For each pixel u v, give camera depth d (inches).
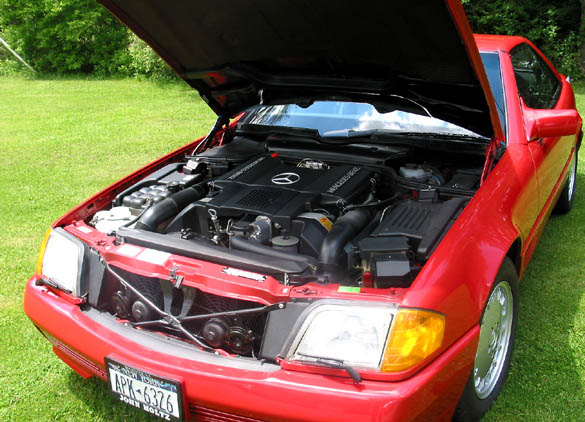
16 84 528.4
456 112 124.1
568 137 162.6
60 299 103.7
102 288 101.3
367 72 121.8
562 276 150.0
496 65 141.8
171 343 91.7
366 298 82.1
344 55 117.0
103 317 99.7
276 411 80.0
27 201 220.8
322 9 102.9
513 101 134.3
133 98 440.8
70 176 251.4
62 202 219.1
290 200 110.6
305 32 112.4
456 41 96.0
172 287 96.3
